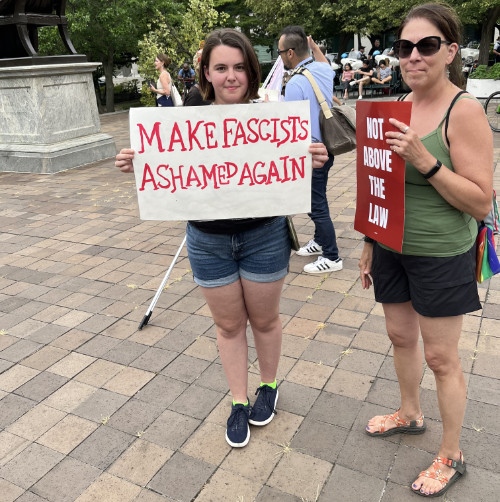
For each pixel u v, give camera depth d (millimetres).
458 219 1797
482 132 1647
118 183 7652
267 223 2139
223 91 2031
